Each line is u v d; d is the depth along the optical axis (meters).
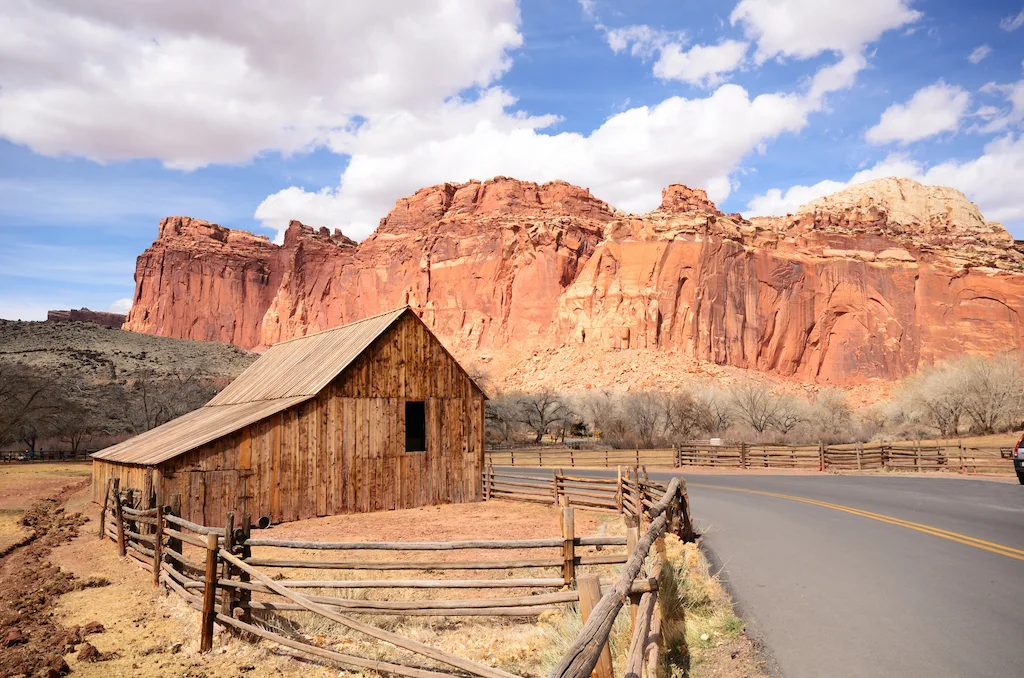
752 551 10.66
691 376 112.00
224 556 7.47
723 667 5.63
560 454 51.97
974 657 5.43
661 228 137.12
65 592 9.84
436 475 20.69
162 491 15.80
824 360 126.25
